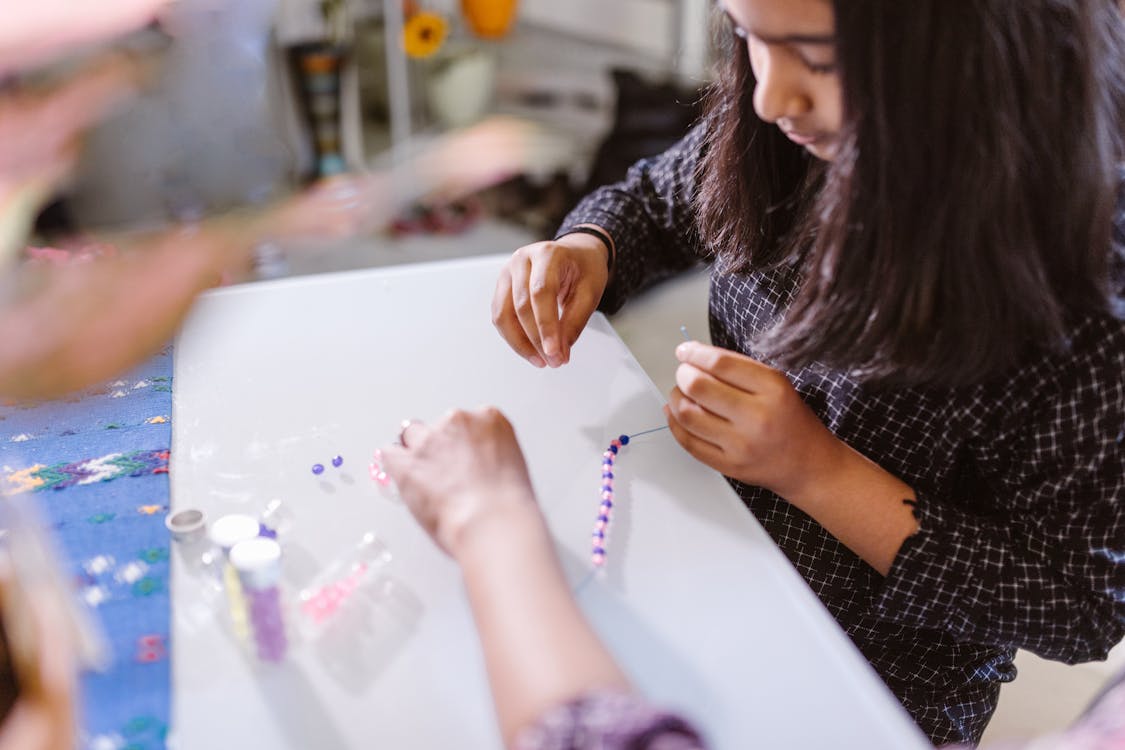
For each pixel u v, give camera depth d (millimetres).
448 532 614
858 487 728
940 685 868
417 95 3410
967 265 604
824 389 841
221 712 555
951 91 561
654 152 2807
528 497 634
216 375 871
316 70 2752
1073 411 682
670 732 424
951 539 716
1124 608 715
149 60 2213
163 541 682
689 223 1064
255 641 586
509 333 886
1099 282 647
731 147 824
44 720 507
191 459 766
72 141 2078
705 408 736
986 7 549
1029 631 717
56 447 778
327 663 588
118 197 2250
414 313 965
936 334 636
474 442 669
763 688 576
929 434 781
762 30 589
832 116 617
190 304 972
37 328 894
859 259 623
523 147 3203
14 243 1950
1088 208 622
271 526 698
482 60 3418
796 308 703
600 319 971
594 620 620
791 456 721
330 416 817
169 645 598
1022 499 731
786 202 846
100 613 620
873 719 557
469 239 2795
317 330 937
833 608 876
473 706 560
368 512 713
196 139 2357
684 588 647
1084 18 586
